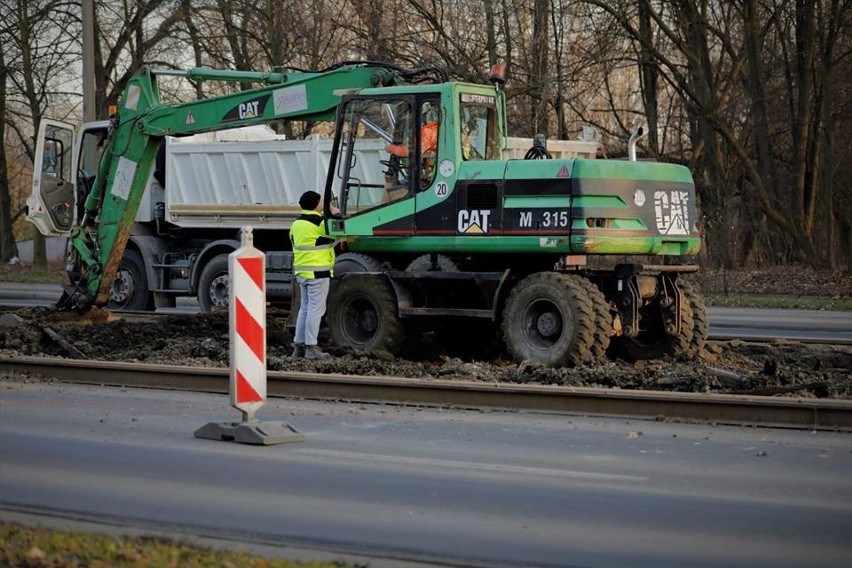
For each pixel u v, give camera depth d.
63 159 29.47
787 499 9.35
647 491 9.60
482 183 17.45
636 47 43.06
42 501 9.22
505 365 17.75
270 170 27.09
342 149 18.80
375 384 14.12
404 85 18.48
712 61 48.16
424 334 19.78
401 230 18.08
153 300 29.53
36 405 13.83
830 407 12.30
